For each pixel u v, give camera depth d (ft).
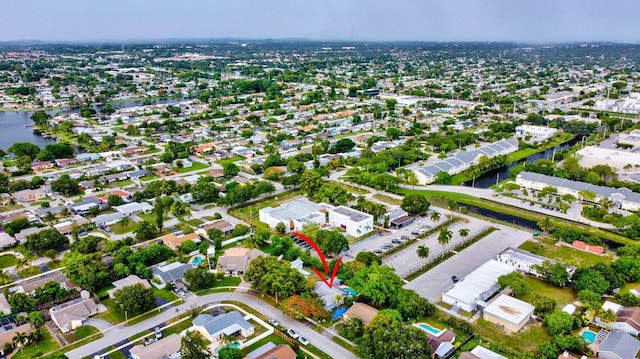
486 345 407.03
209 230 620.90
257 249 586.45
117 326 440.86
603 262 554.05
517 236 632.79
